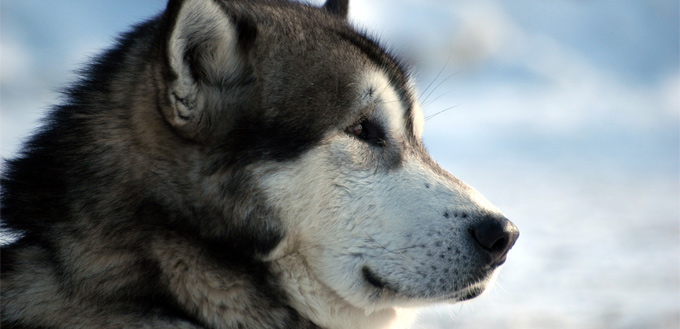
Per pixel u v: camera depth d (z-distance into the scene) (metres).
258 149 5.84
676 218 17.39
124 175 5.84
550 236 15.18
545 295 11.05
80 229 5.77
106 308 5.71
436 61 41.00
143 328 5.71
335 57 6.27
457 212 6.24
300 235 6.02
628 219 17.22
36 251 6.00
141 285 5.75
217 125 5.89
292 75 6.11
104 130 6.03
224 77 5.95
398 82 6.63
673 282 11.77
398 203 6.23
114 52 6.64
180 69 5.73
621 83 44.91
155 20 6.72
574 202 19.41
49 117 6.44
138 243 5.75
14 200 6.12
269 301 5.98
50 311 5.73
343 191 6.12
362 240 6.14
